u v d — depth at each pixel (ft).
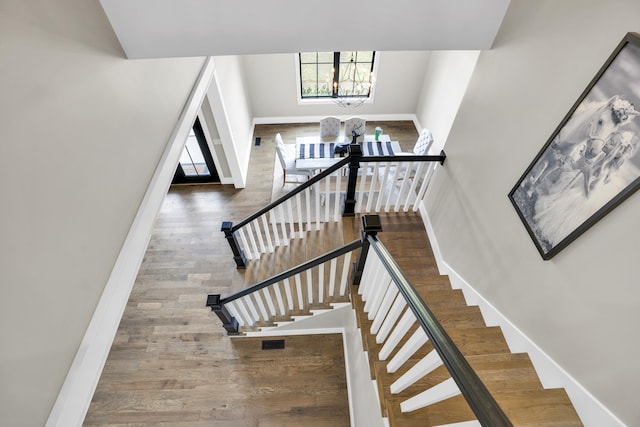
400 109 24.32
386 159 11.30
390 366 6.77
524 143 7.42
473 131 9.64
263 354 12.89
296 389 12.11
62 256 5.44
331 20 7.93
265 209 11.57
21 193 4.65
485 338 8.42
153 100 8.72
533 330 7.43
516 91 7.70
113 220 6.93
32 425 4.76
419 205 13.51
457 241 10.55
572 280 6.23
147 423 11.34
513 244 7.90
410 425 5.98
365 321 8.86
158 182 8.63
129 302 14.23
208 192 19.16
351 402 11.36
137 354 12.78
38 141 4.98
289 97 23.31
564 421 6.29
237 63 19.07
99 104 6.54
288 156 19.52
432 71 20.86
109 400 11.75
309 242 12.93
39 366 4.92
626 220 5.08
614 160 5.17
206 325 13.56
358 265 9.42
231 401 11.82
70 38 5.82
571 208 6.06
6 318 4.36
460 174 10.37
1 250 4.30
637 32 4.83
